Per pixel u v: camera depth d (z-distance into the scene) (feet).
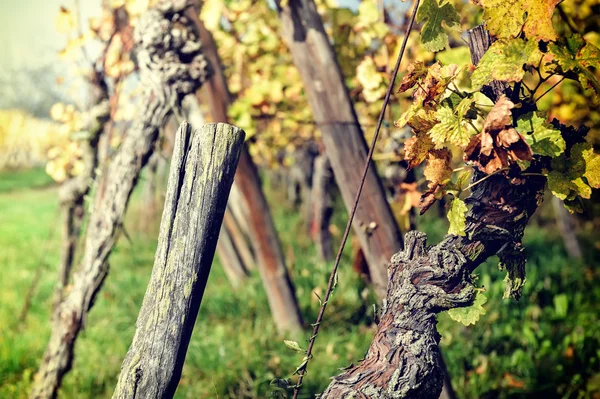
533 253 25.03
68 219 17.07
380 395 5.49
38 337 17.30
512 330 15.85
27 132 105.29
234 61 20.48
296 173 33.22
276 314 17.42
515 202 5.92
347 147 11.54
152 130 11.71
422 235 6.10
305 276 20.76
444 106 5.71
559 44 5.39
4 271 27.30
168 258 5.90
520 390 13.05
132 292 22.11
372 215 11.40
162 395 5.91
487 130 5.01
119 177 11.87
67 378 14.60
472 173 6.16
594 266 23.21
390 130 13.80
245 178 17.21
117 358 15.61
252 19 18.89
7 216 51.11
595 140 15.56
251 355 14.79
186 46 11.64
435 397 5.72
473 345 14.98
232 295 19.61
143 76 11.76
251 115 17.24
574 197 5.52
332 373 13.70
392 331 5.82
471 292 5.81
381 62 14.12
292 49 11.81
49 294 22.71
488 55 5.31
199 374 14.17
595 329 15.44
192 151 5.88
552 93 13.84
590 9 12.48
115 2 12.61
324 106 11.60
